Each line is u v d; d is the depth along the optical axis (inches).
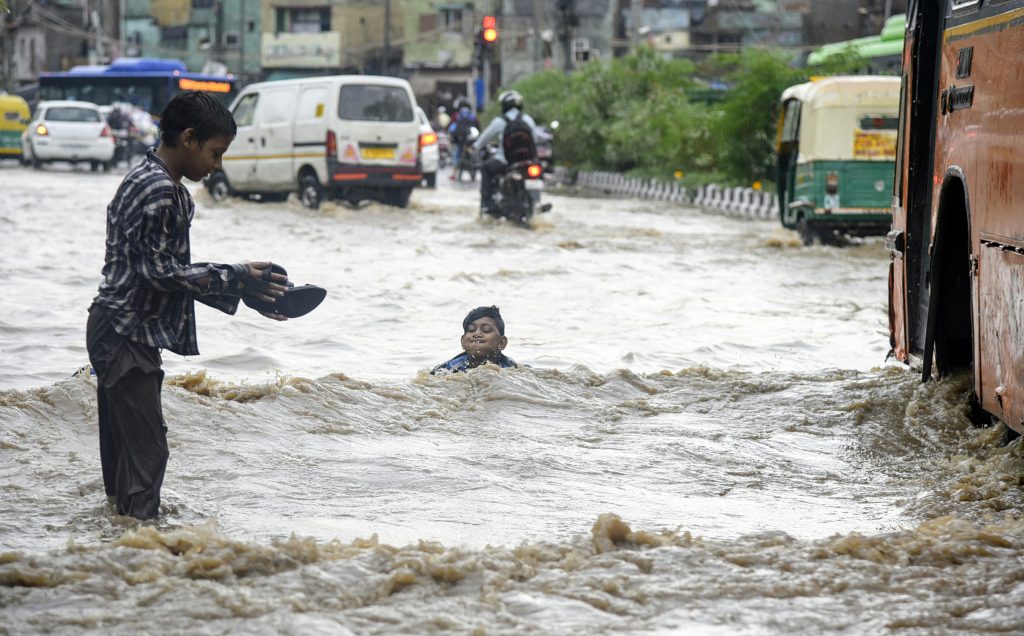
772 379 719.7
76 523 427.8
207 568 352.5
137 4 7554.1
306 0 7258.9
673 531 422.0
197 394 617.0
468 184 3324.3
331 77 2135.8
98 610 318.7
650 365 839.1
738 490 510.6
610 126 3668.8
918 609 329.4
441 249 1576.0
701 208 2723.9
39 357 795.4
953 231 637.3
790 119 1811.0
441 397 666.2
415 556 360.2
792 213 1801.2
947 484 519.8
